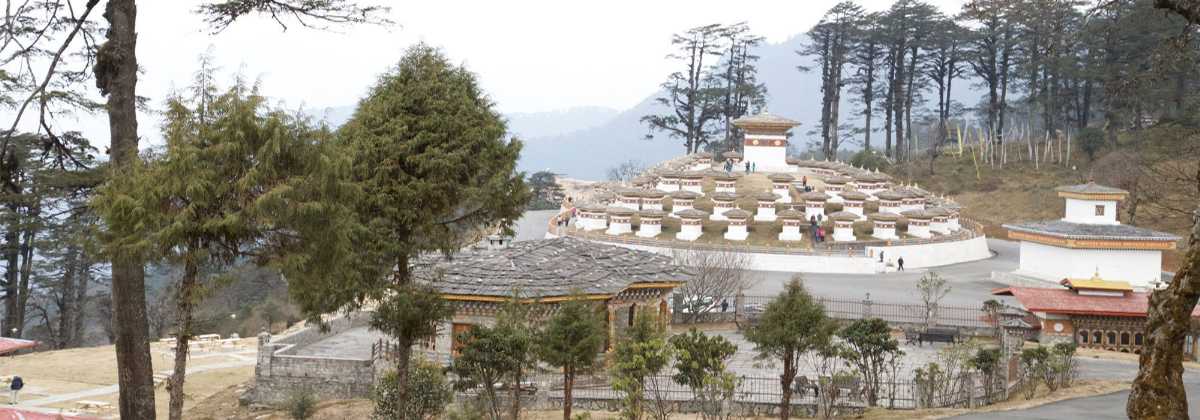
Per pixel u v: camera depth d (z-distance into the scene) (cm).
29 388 4434
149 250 2292
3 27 2077
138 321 2425
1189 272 1689
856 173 10300
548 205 13600
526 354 3183
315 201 2430
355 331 5091
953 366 3866
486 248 4650
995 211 11056
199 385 4516
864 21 14162
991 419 3209
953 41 14188
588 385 3825
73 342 6881
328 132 2561
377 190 2975
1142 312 4706
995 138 13688
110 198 2316
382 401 3284
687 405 3447
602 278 4181
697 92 14175
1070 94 12431
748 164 10581
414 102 3052
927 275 7288
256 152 2409
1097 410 3353
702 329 5234
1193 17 1947
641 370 2948
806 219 8569
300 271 2462
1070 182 11175
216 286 2417
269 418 3831
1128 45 10038
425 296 3041
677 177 9519
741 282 5912
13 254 6400
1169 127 6219
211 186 2338
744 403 3472
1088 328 4834
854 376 3525
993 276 7212
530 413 3512
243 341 5822
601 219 8525
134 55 2366
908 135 14288
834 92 14488
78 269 6725
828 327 3194
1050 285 6662
